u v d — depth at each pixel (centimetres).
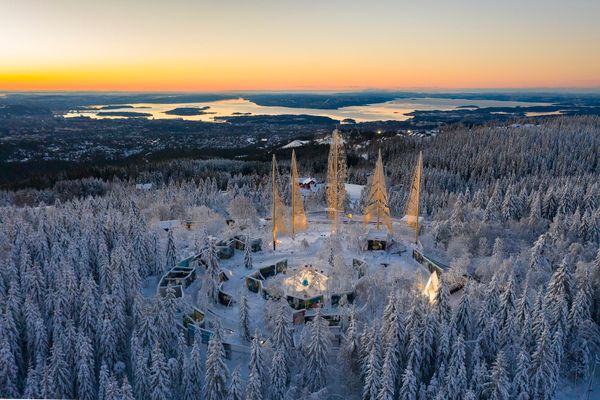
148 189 16375
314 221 10856
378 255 8819
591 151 17588
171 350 5750
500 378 4569
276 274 8056
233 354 5938
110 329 5491
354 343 5288
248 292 7444
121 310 5841
